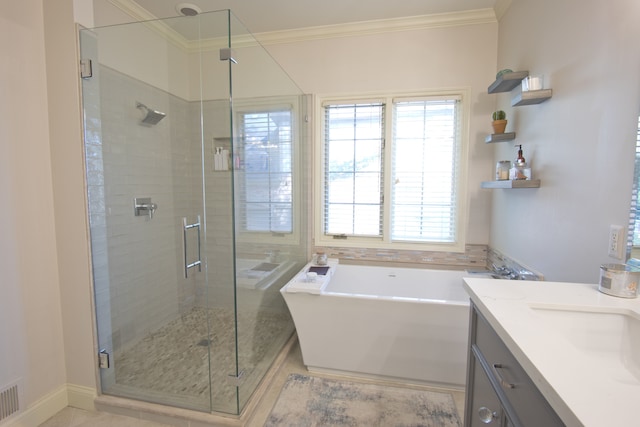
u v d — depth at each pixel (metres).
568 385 0.59
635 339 0.92
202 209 2.19
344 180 2.78
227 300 1.97
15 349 1.52
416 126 2.62
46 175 1.63
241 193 1.87
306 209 2.81
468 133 2.48
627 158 1.09
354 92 2.64
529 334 0.79
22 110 1.52
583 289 1.12
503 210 2.23
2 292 1.46
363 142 2.72
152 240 2.29
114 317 1.90
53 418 1.66
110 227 1.89
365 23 2.52
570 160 1.43
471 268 2.58
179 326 2.43
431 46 2.49
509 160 2.13
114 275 1.90
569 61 1.44
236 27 1.90
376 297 1.92
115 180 1.93
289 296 2.01
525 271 1.84
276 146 2.30
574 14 1.40
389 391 1.89
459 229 2.58
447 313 1.83
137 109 2.10
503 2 2.19
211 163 2.14
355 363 2.00
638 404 0.54
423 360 1.91
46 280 1.65
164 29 2.03
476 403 1.13
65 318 1.72
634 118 1.06
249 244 1.94
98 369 1.74
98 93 1.76
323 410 1.73
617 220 1.14
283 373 2.07
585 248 1.32
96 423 1.64
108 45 1.84
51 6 1.57
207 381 1.86
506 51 2.21
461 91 2.47
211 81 2.04
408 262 2.69
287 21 2.51
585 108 1.32
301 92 2.70
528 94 1.61
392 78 2.57
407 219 2.70
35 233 1.59
